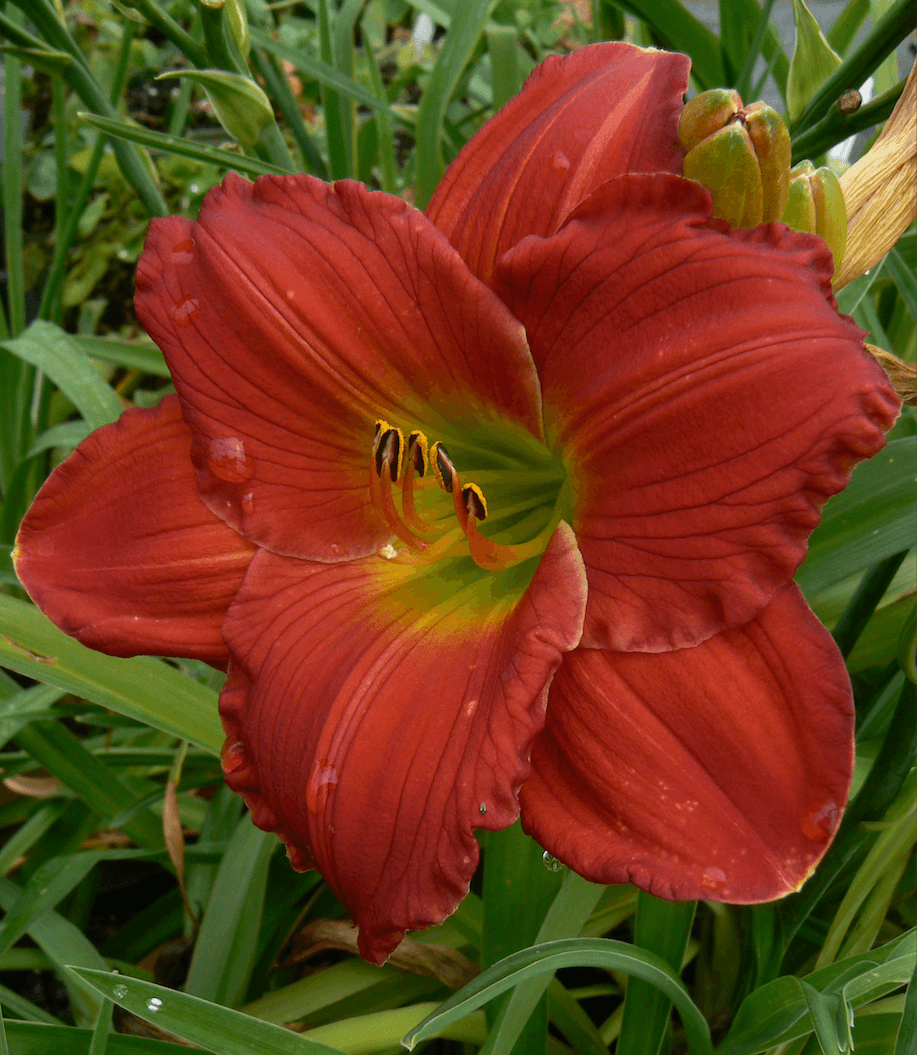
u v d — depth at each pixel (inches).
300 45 23.3
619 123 7.7
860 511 9.4
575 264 7.2
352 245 7.9
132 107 24.1
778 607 6.8
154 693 9.9
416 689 7.6
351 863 7.3
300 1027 10.4
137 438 8.8
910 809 9.0
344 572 8.5
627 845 6.9
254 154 10.7
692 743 6.9
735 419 6.6
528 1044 9.3
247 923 10.4
